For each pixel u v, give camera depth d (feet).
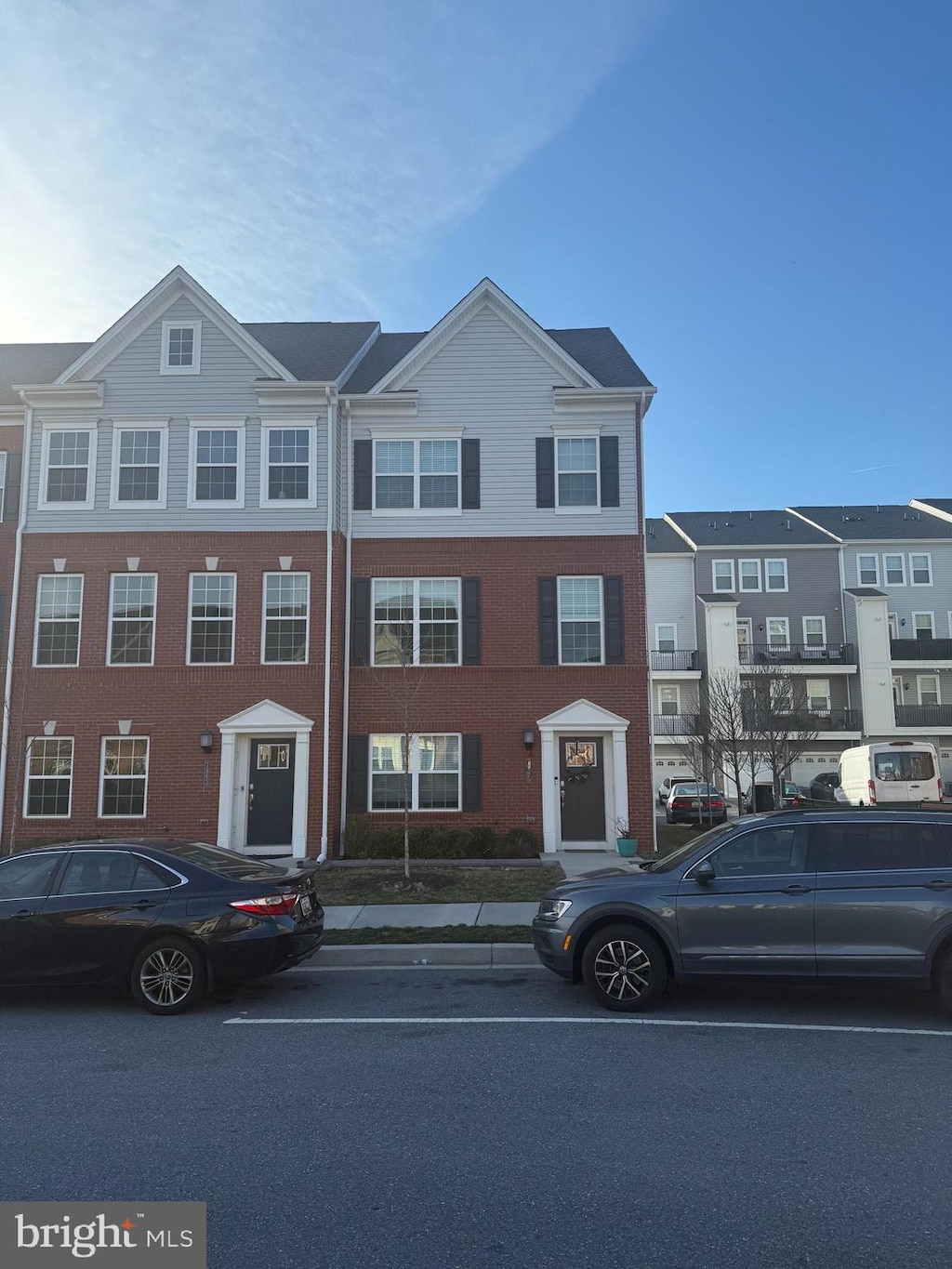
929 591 129.70
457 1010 25.25
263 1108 17.51
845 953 23.70
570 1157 15.05
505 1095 18.07
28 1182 14.30
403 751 56.90
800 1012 24.62
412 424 63.05
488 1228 12.70
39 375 68.59
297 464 61.26
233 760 58.44
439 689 60.75
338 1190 13.89
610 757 60.49
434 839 55.88
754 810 81.87
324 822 57.21
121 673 59.36
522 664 60.90
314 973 30.53
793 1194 13.65
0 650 60.29
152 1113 17.34
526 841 56.65
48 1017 25.43
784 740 77.56
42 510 61.26
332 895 43.39
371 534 62.39
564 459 63.00
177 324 62.75
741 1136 15.84
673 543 135.54
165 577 60.39
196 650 59.88
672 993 26.99
